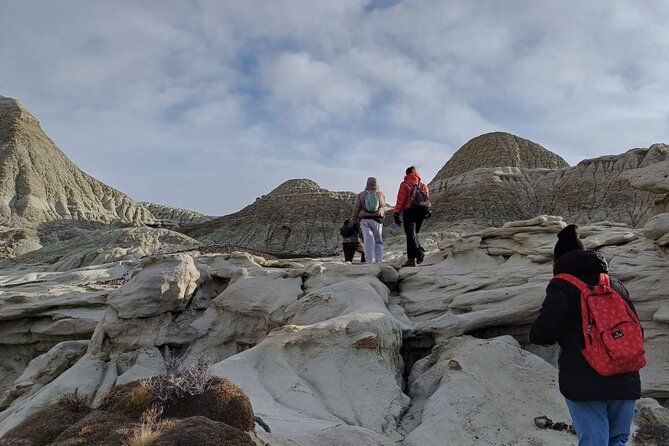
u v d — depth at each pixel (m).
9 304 15.18
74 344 11.51
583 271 4.32
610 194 61.41
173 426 4.20
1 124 101.44
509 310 8.79
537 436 5.88
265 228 68.25
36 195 89.44
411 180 11.58
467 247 11.05
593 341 4.05
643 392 7.29
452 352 8.09
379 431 6.56
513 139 92.44
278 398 7.09
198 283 11.62
